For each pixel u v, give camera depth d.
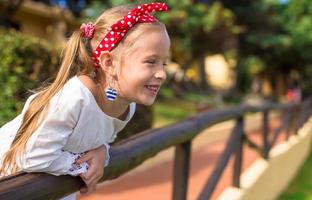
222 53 18.39
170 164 7.62
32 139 1.47
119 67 1.57
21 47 4.73
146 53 1.55
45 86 1.67
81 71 1.59
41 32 16.59
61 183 1.51
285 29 23.58
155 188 5.92
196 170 7.29
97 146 1.64
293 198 7.81
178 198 3.24
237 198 4.68
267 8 21.47
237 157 5.05
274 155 7.33
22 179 1.41
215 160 8.37
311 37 23.44
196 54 17.11
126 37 1.55
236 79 25.92
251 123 15.22
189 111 14.62
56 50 5.09
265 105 6.79
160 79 1.58
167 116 12.52
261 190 6.11
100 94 1.58
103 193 5.42
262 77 34.38
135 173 6.58
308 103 15.19
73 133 1.52
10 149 1.56
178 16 13.17
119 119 1.73
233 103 21.52
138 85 1.56
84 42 1.62
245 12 21.41
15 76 4.64
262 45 22.08
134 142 2.21
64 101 1.47
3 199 1.27
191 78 22.58
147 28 1.56
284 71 31.02
